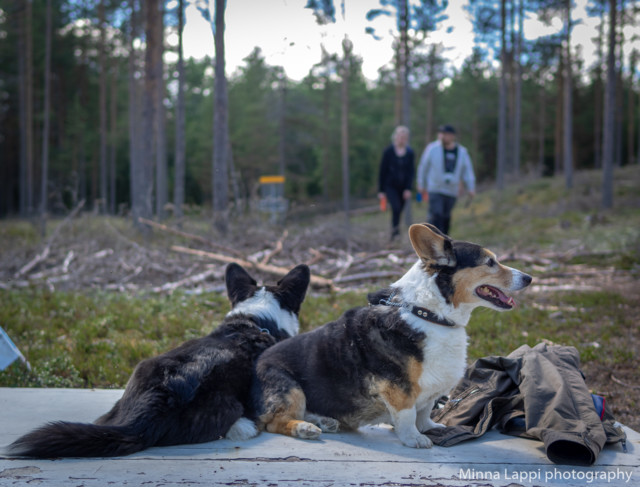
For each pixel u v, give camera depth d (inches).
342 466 104.1
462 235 737.6
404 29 713.0
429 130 1800.0
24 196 1346.0
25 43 1369.3
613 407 167.6
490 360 139.3
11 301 294.0
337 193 2235.5
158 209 883.4
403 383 116.7
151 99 794.2
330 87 2054.6
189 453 108.5
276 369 124.6
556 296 310.7
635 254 420.8
